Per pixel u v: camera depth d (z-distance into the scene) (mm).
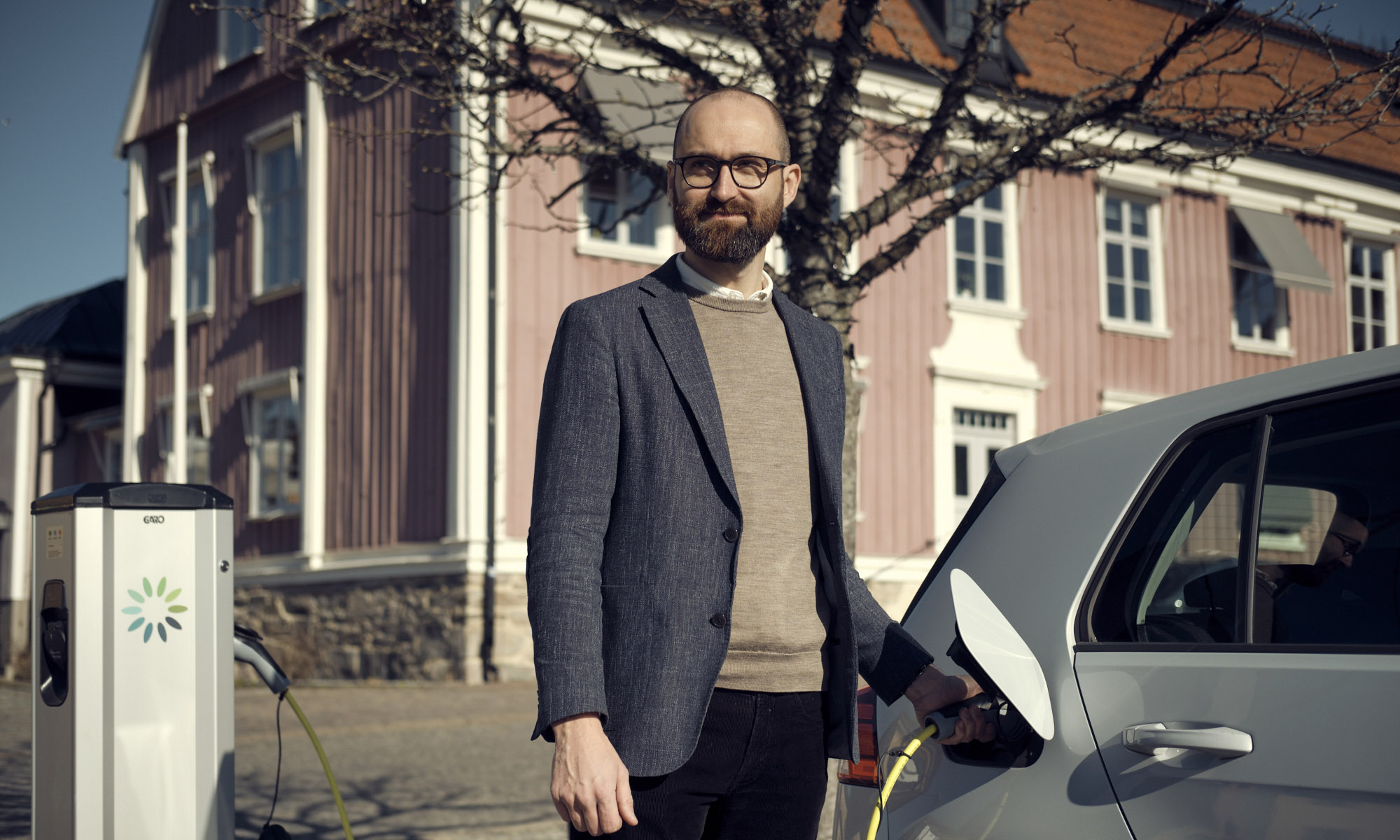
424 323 13297
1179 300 17656
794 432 2189
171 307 17453
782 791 2100
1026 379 16156
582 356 2113
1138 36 17000
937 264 15688
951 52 14930
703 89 5668
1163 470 2199
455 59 5250
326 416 14352
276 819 6184
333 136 14578
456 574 12625
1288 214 18750
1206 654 1976
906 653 2264
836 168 4914
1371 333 19531
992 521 2469
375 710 10453
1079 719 2064
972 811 2176
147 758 3730
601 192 13383
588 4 5453
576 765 1874
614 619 2037
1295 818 1789
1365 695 1791
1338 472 1970
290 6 15172
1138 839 1938
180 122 15922
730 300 2234
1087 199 17016
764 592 2094
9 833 5805
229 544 3947
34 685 3842
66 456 19859
